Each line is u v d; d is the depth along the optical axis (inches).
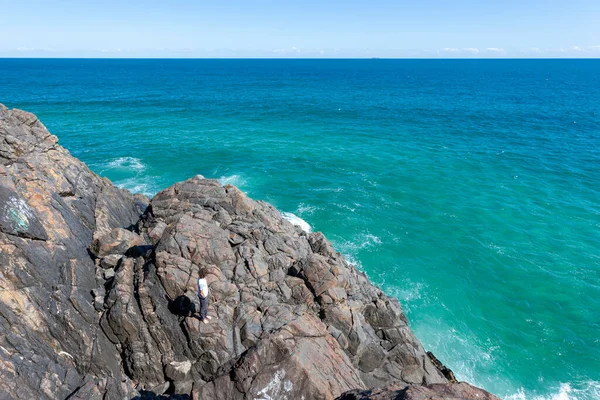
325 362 524.4
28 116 932.6
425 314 1031.0
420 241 1370.6
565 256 1299.2
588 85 6806.1
